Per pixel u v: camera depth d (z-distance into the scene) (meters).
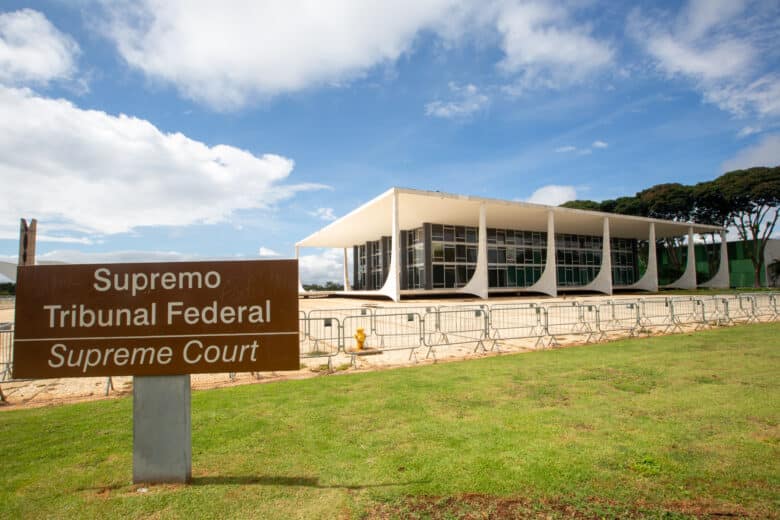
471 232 40.25
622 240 51.31
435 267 37.81
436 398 5.87
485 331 11.27
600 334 12.51
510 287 41.31
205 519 2.90
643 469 3.52
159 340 3.54
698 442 4.10
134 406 3.50
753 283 49.12
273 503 3.10
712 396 5.70
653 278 41.88
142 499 3.18
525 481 3.35
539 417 4.93
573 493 3.16
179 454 3.46
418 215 34.94
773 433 4.33
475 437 4.33
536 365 8.09
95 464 3.91
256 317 3.60
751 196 42.16
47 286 3.52
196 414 5.32
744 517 2.84
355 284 58.81
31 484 3.48
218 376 8.05
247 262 3.64
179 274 3.59
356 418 5.04
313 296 54.53
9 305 36.72
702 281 52.88
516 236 42.66
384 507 3.01
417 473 3.53
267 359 3.57
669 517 2.84
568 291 44.69
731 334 11.96
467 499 3.10
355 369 8.48
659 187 50.75
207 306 3.59
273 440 4.36
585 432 4.41
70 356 3.49
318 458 3.89
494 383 6.68
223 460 3.88
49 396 6.97
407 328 15.20
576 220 38.69
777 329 13.00
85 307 3.52
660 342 10.70
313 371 8.35
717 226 48.31
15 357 3.46
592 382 6.61
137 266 3.58
